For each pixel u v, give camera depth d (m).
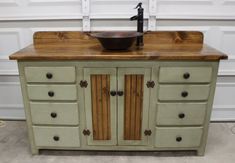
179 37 1.86
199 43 1.86
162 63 1.49
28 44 2.04
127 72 1.52
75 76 1.53
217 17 1.92
